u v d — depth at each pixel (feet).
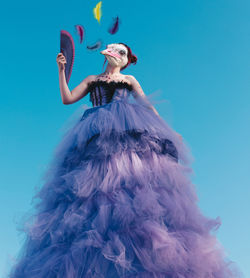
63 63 10.67
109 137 8.98
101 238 7.33
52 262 7.38
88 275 6.97
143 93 11.37
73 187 8.32
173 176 8.82
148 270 7.01
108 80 11.16
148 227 7.41
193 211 8.71
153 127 9.57
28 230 8.43
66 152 9.70
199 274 7.41
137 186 8.20
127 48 12.09
